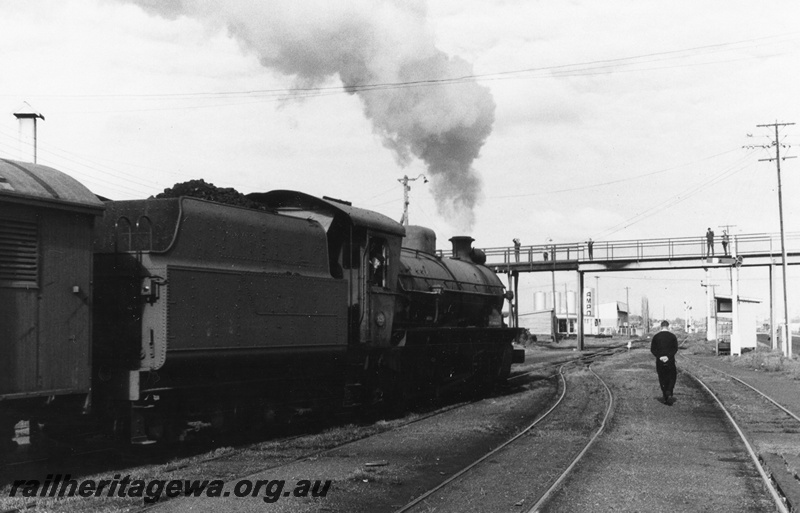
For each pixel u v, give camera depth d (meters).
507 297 23.16
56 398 9.20
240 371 11.31
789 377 25.59
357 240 14.64
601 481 9.16
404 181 43.66
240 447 11.15
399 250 15.89
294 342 12.20
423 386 17.36
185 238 10.28
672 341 17.86
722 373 27.72
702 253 42.84
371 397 14.93
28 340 8.56
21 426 12.21
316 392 13.40
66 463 9.77
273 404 12.16
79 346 9.16
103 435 10.32
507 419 15.13
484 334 20.45
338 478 9.20
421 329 16.55
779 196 40.03
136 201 10.47
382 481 9.11
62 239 9.06
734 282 41.47
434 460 10.59
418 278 17.30
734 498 8.39
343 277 14.17
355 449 11.37
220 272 10.69
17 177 8.73
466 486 8.88
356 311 14.48
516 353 23.39
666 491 8.70
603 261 45.25
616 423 14.37
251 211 11.71
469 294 19.95
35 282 8.71
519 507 7.90
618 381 23.95
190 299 10.13
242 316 11.08
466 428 13.68
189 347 10.05
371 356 14.95
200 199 10.69
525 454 10.98
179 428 10.35
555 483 8.88
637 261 44.50
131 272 9.90
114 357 10.00
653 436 12.74
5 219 8.43
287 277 12.14
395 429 13.56
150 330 9.77
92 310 9.41
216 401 11.00
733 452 11.25
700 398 18.88
